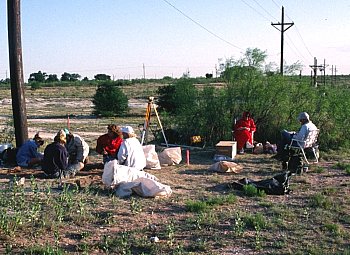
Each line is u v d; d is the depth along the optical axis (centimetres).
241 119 1619
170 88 3244
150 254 691
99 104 3759
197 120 1769
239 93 1795
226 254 696
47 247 689
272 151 1600
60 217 823
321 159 1506
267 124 1781
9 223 784
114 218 851
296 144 1377
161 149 1652
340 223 843
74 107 4759
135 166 1165
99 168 1284
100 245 717
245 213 883
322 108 1755
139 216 867
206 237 762
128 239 747
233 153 1495
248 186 1048
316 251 698
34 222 807
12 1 1391
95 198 973
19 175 1186
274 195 1040
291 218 865
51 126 2791
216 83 1888
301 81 1859
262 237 762
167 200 978
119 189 1013
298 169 1277
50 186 1073
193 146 1717
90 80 11106
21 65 1426
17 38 1408
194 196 1018
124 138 1255
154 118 2980
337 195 1032
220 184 1148
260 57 1870
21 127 1430
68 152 1240
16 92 1420
